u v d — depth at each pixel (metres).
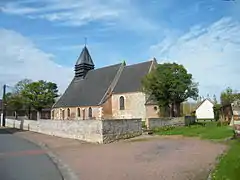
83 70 61.97
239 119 28.91
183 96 36.81
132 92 47.25
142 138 24.17
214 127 30.56
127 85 49.50
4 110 53.38
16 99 62.19
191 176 9.52
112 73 54.69
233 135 20.94
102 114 49.81
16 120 46.53
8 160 14.09
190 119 37.50
